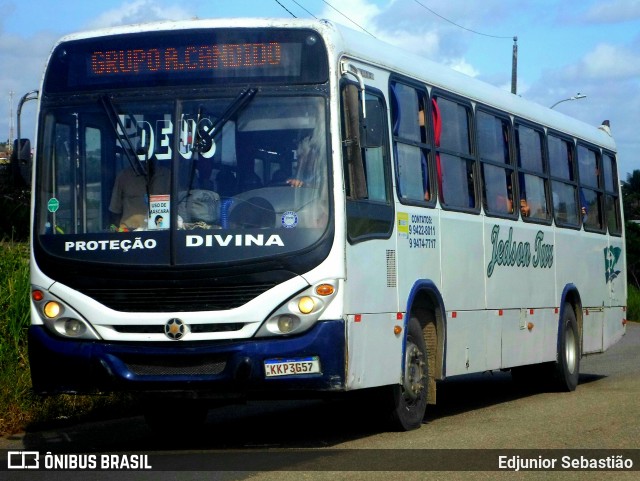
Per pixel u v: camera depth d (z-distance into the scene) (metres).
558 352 14.91
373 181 9.81
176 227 8.98
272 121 9.08
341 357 8.85
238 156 9.06
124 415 12.67
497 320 12.73
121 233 9.09
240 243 8.87
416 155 10.86
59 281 9.20
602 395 14.52
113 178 9.24
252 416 12.64
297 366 8.77
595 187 17.14
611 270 17.61
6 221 14.50
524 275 13.72
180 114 9.17
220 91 9.16
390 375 9.91
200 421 10.91
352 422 11.66
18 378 11.63
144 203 9.10
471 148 12.35
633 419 11.53
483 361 12.27
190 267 8.88
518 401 13.98
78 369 9.07
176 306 8.91
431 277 10.93
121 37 9.41
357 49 9.73
